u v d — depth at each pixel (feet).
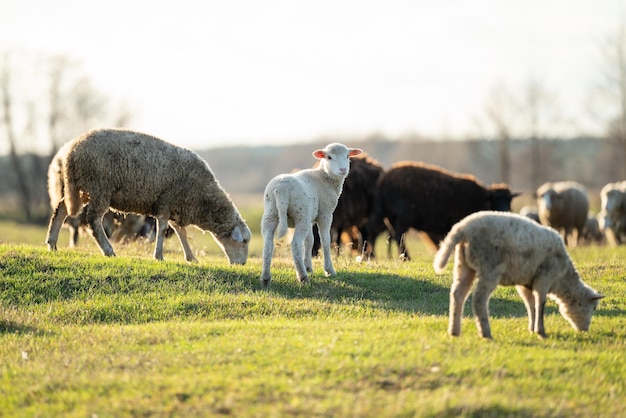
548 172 223.30
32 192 200.03
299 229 41.22
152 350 29.94
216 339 31.07
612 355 28.94
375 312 38.09
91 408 23.98
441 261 29.04
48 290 40.57
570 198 91.97
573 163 264.72
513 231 29.40
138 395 24.61
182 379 25.64
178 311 38.11
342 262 51.52
